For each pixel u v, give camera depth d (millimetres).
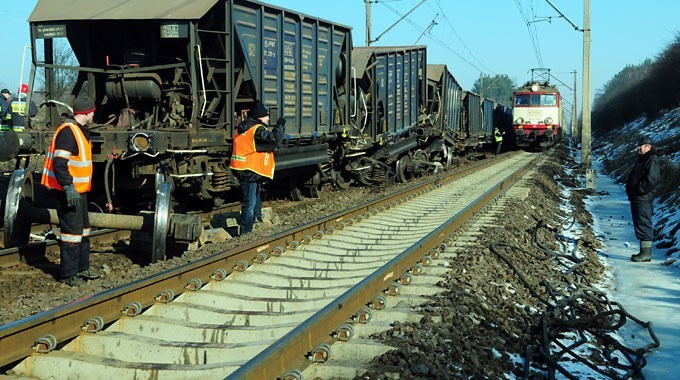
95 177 11703
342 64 17891
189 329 5684
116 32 12555
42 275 8070
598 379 5266
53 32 11906
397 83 21984
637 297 8188
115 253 9492
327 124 16766
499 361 5172
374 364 4688
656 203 17828
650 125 45656
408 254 7684
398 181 22750
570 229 13250
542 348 5527
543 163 31812
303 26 15266
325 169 17766
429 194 17625
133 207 12914
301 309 6531
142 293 6172
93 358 4996
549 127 45219
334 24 16938
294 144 15047
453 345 5238
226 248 8664
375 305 6133
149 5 11891
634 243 12328
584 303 7547
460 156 38188
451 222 10336
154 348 5250
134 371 4785
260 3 13258
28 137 10336
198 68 12211
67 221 7477
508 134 54688
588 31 29719
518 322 6367
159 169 11102
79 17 11703
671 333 6711
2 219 11227
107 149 10648
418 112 24891
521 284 7895
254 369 3969
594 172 22812
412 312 5879
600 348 6148
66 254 7508
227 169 13141
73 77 12547
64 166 7215
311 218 12016
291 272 7992
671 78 46000
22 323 4914
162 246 8297
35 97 12664
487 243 9312
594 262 9875
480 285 7129
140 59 12391
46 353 5035
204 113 12438
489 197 14852
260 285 7113
